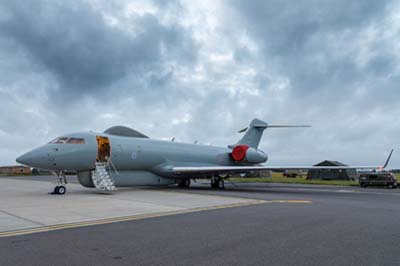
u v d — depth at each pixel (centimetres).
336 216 973
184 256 539
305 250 580
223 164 2933
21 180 3972
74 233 710
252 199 1508
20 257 526
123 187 2392
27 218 907
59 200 1410
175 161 2450
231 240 651
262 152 3047
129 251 567
